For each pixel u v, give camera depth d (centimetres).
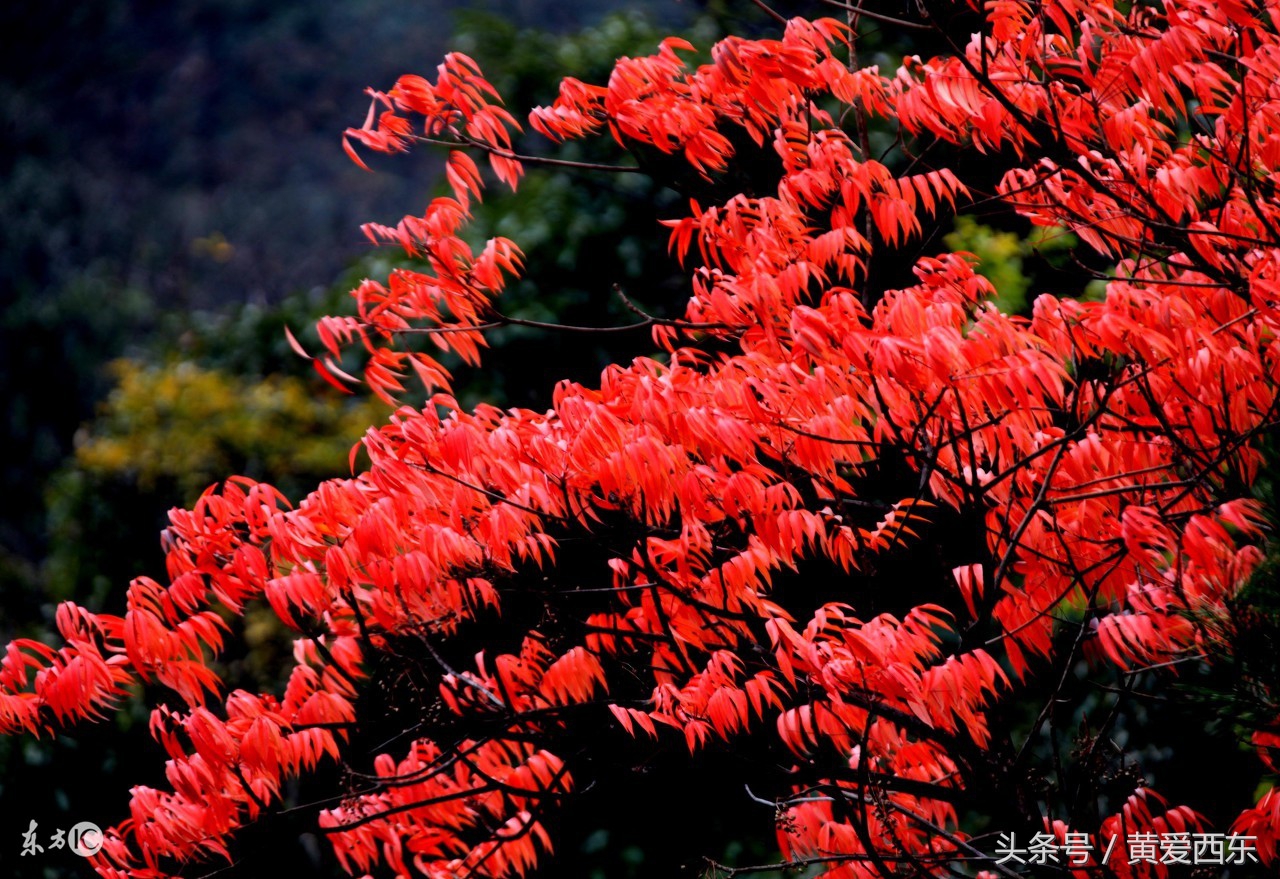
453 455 233
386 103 262
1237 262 246
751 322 251
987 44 257
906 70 263
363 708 309
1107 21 254
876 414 254
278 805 292
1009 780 264
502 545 236
